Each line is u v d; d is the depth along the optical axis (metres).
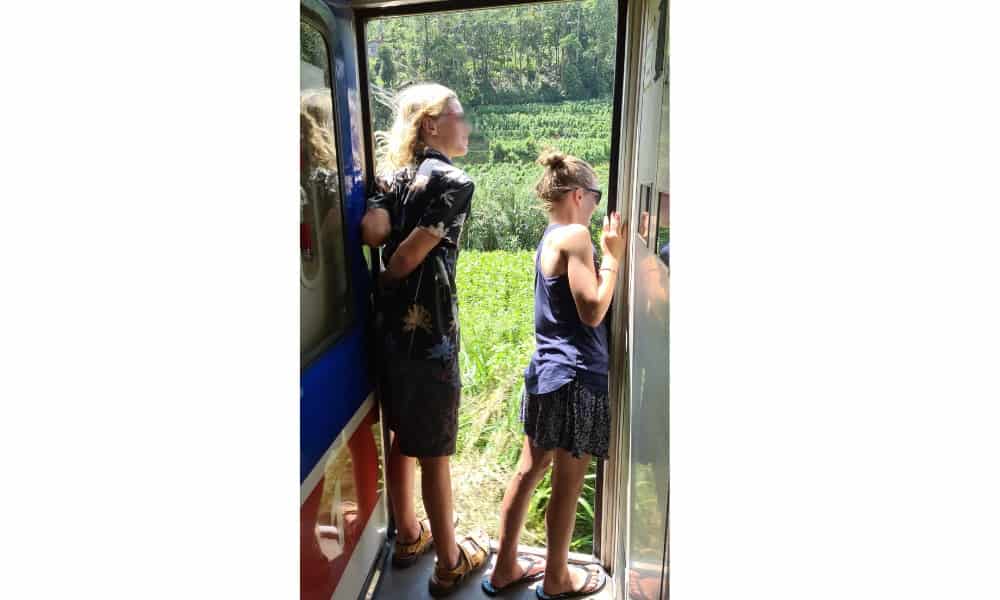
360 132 2.04
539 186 2.05
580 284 1.94
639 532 1.67
